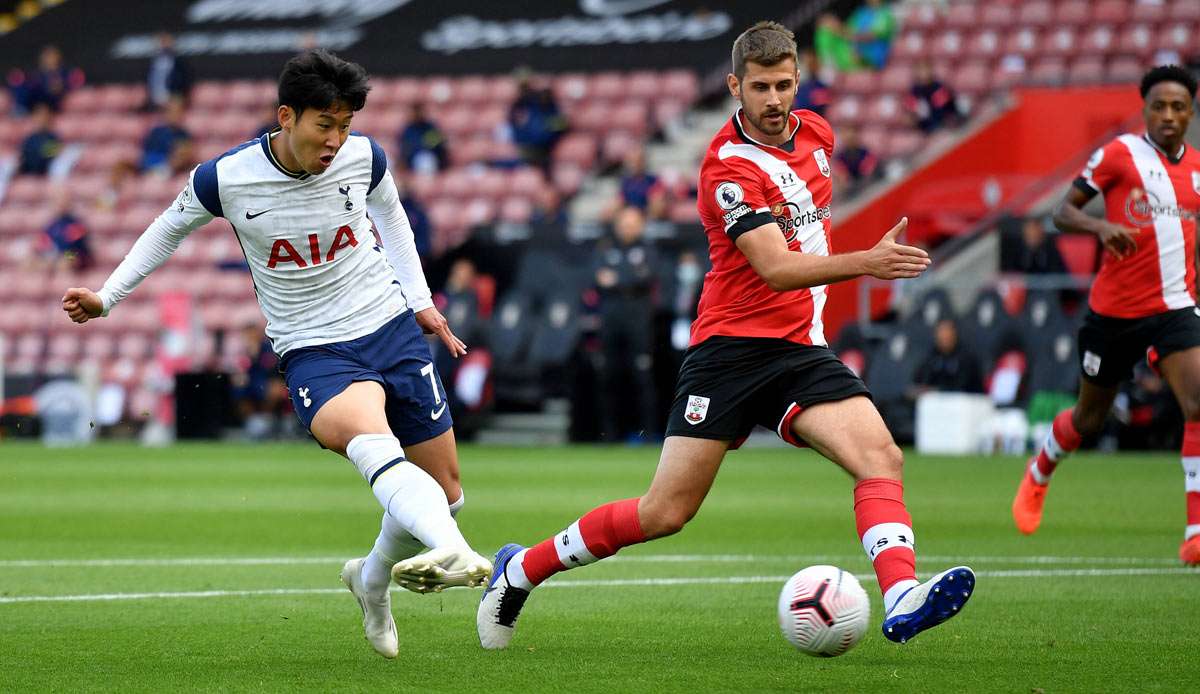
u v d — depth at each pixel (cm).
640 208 7531
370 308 1948
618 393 6706
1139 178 2917
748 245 1834
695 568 2895
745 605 2417
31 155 10081
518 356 7100
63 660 1912
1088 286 6581
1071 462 5591
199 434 7712
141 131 10306
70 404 7800
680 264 6606
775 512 3988
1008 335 6538
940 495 4388
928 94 8188
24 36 11681
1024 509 3244
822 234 1931
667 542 3331
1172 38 8731
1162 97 2898
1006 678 1777
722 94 9381
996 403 6506
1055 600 2427
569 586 2641
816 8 9981
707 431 1900
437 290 7638
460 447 6775
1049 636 2081
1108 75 7956
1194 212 2908
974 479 4931
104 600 2480
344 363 1902
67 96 10750
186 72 10344
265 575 2816
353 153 1919
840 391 1867
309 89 1797
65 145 10331
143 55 11325
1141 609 2331
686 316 6594
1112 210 2947
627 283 6575
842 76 8869
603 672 1827
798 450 6706
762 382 1886
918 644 2027
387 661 1909
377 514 4019
